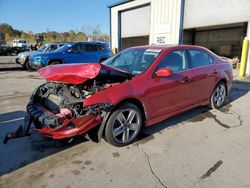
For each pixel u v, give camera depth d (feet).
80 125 10.10
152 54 13.23
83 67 10.55
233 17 35.68
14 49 90.48
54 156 10.59
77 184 8.63
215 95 17.01
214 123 14.55
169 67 13.08
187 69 14.24
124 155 10.67
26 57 43.11
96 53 41.01
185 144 11.73
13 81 30.96
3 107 18.03
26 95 22.35
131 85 11.26
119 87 10.89
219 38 70.69
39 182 8.75
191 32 70.64
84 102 9.98
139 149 11.22
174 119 15.19
